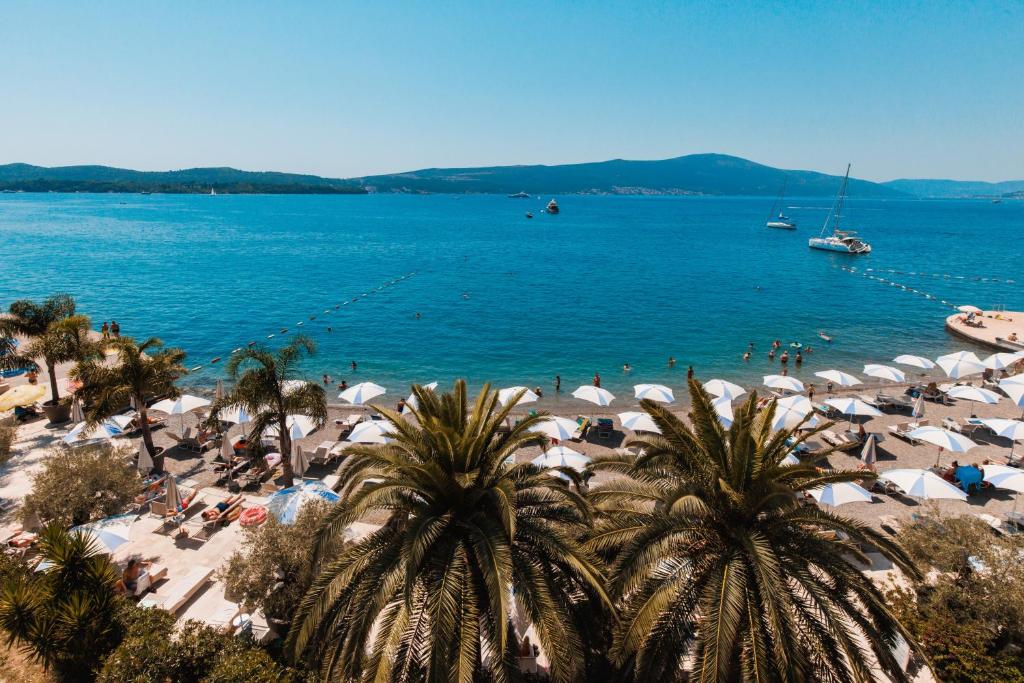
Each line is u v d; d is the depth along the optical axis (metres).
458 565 10.63
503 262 99.56
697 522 11.66
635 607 10.80
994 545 14.56
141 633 12.76
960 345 48.34
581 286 76.88
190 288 72.44
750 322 56.75
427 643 10.57
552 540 11.28
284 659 13.29
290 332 52.72
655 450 12.77
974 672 12.48
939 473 23.17
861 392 36.12
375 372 41.66
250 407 21.31
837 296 70.19
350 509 10.90
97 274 80.88
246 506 20.64
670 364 42.81
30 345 28.47
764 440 12.06
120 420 27.47
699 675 10.03
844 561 11.05
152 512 19.56
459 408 13.13
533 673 13.29
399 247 120.56
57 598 13.28
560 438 24.05
